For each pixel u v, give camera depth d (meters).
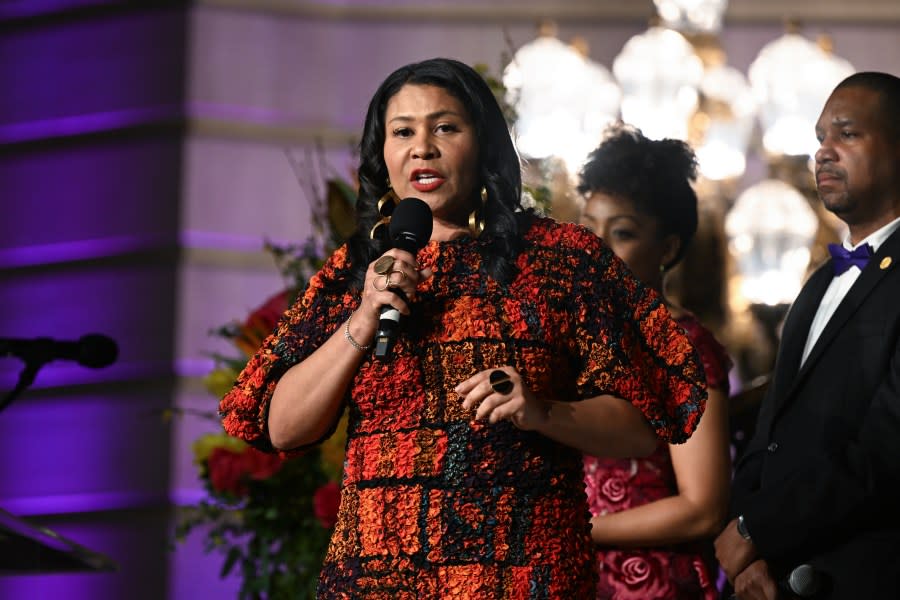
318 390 6.70
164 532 20.39
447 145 6.87
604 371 6.75
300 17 22.39
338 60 22.48
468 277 6.73
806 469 8.41
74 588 20.45
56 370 21.19
